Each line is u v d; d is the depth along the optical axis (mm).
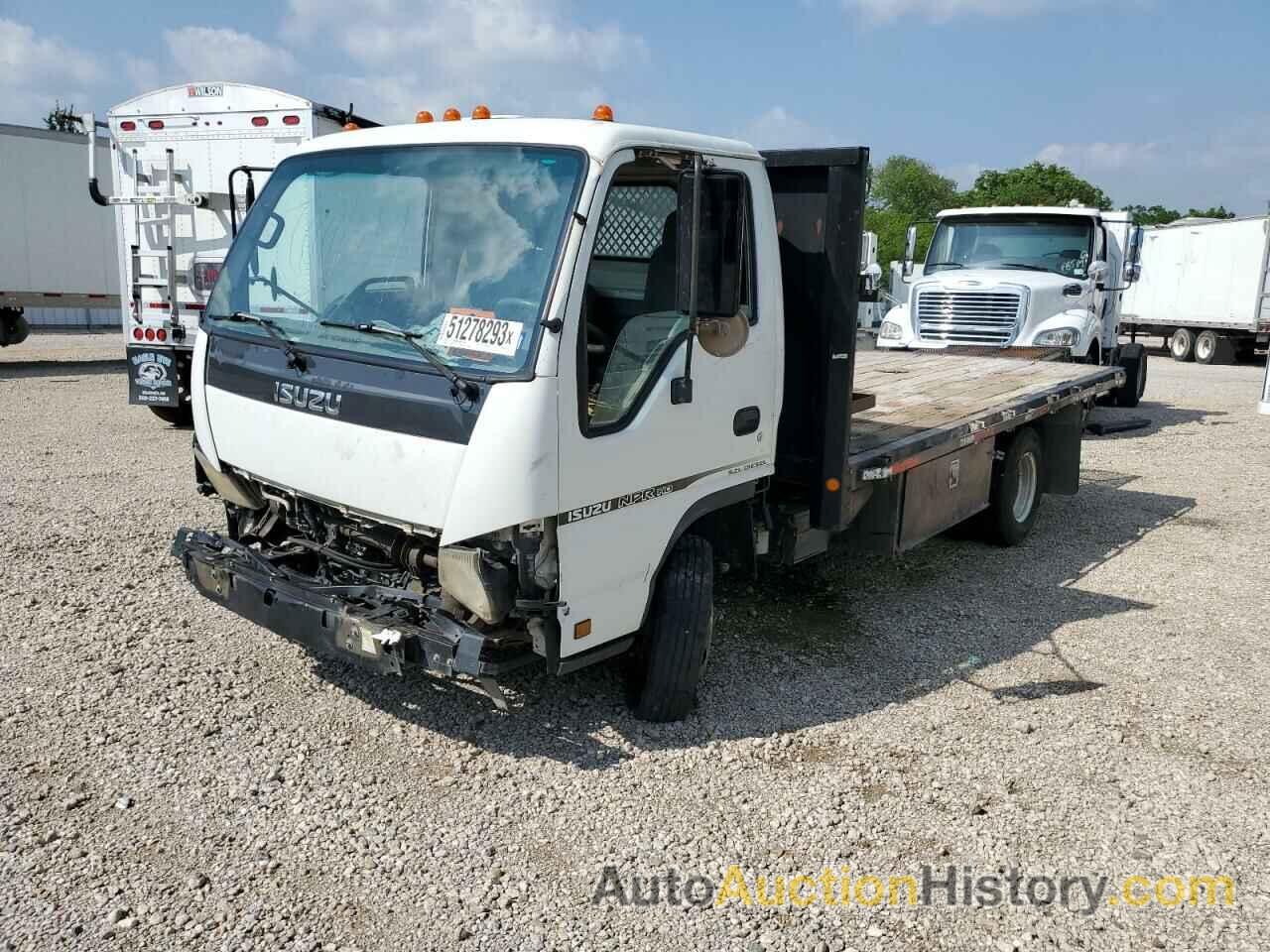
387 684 5176
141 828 3883
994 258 14773
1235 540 8633
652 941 3402
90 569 6672
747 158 4746
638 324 4270
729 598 6836
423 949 3309
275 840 3852
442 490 3936
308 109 10203
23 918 3350
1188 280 27047
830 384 5324
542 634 4121
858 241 5141
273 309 4711
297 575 4516
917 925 3541
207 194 10648
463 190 4238
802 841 4008
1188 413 16469
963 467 7055
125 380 16969
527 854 3844
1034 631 6410
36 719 4660
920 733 4949
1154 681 5656
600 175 3998
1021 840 4074
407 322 4207
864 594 7027
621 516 4285
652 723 4898
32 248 18516
